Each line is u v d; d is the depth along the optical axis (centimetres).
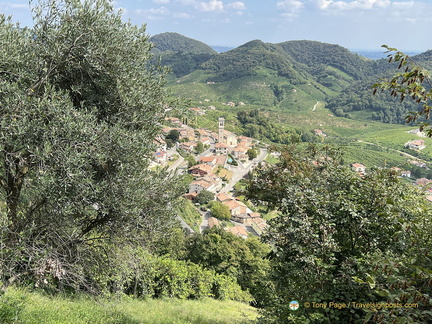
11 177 815
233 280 3003
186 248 3553
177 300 1603
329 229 684
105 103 866
